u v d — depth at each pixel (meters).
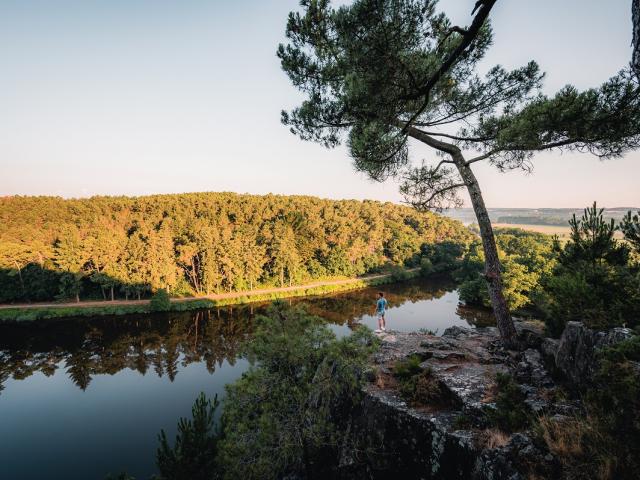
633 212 7.30
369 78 6.68
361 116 8.09
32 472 20.41
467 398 6.62
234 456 7.57
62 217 103.06
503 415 5.51
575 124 7.68
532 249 65.50
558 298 8.15
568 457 4.00
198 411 10.95
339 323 50.81
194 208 120.06
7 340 45.22
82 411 27.77
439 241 129.75
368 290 79.12
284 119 10.92
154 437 23.98
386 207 173.50
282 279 79.06
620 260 7.79
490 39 10.16
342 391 8.80
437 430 6.15
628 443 3.49
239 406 7.80
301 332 8.03
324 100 9.62
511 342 9.93
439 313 54.75
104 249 64.06
